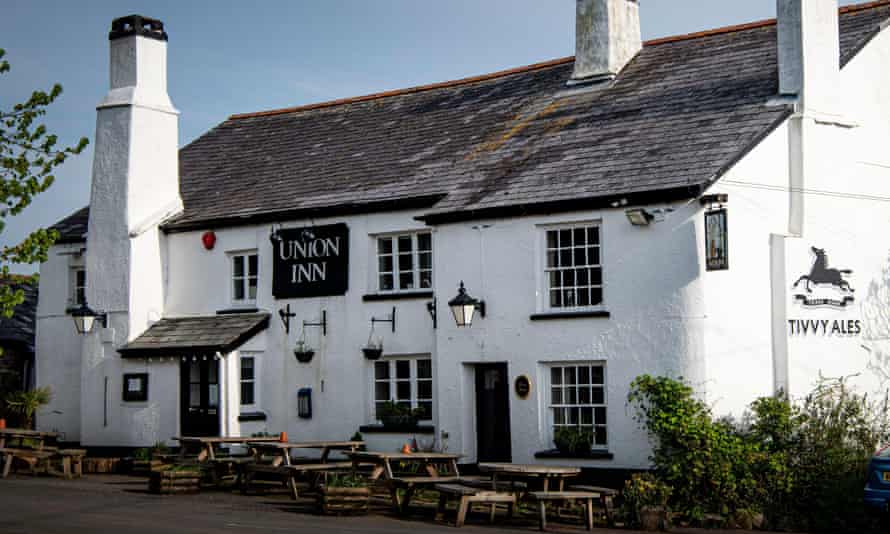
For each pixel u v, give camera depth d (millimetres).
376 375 22297
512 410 19922
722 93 20906
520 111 23906
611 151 20312
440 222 20859
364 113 27125
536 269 19781
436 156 23375
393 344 21859
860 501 16750
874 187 21156
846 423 18094
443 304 20812
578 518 17000
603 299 19062
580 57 23844
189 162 27844
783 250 18938
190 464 19797
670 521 16359
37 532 14039
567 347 19359
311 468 18438
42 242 14602
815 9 20031
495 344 20141
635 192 18500
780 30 20000
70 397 26016
